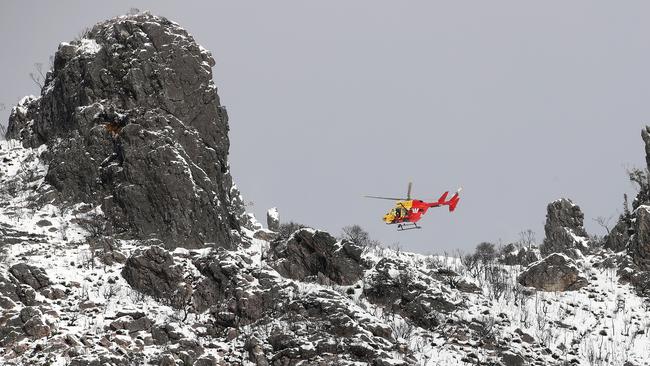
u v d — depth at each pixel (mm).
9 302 150750
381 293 163750
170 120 188500
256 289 157250
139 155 182750
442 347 152125
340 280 168125
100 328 148750
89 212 184750
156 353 145250
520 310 166875
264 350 146125
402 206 183125
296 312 153500
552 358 153625
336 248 171000
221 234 182375
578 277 175000
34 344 143750
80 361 138375
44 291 155625
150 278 162125
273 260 173875
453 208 185500
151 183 180875
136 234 179250
